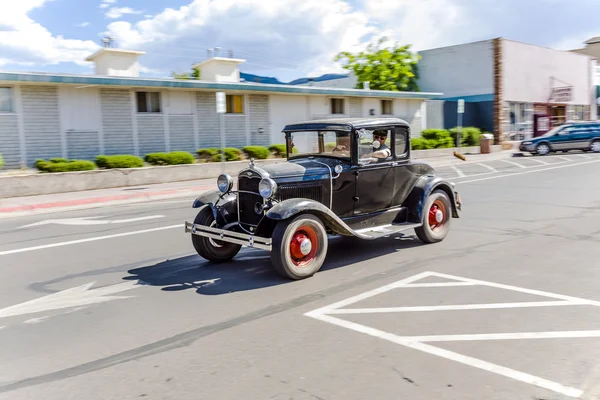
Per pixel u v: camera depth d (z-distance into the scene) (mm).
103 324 4859
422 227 7707
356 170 6914
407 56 33156
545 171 18453
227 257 7125
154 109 19422
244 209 6684
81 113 17562
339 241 8219
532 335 4324
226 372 3793
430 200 7762
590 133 25703
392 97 26750
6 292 5945
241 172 6598
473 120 32219
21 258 7602
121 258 7469
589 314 4785
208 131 20953
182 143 20203
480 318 4738
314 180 6539
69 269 6918
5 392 3576
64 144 17266
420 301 5262
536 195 12781
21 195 14312
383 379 3613
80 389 3596
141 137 19062
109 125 18234
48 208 12727
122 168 16734
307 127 7316
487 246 7688
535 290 5543
